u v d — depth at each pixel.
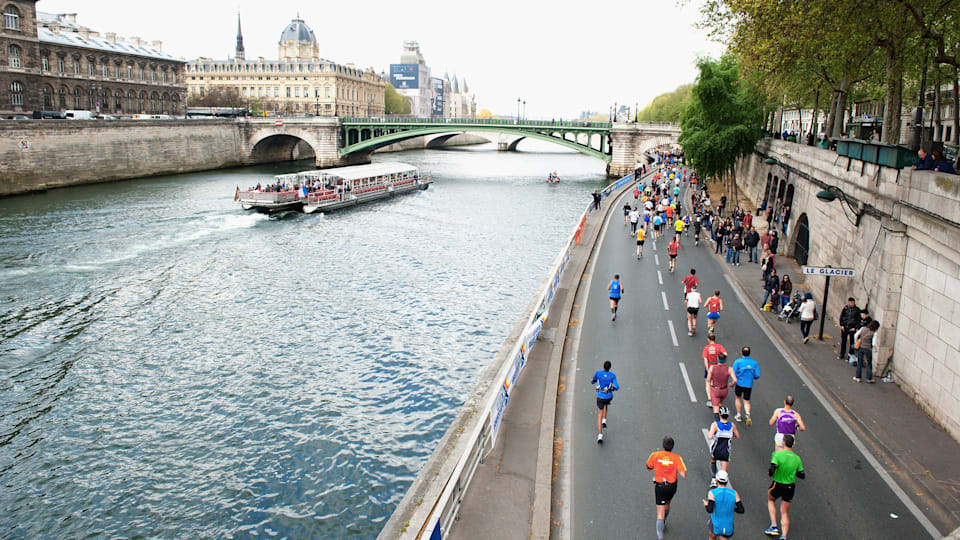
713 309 25.12
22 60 92.06
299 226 60.62
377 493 19.88
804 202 35.44
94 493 19.92
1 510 19.09
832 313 27.50
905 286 20.19
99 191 79.62
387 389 26.48
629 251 42.06
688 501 14.59
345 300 37.78
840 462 16.05
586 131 110.94
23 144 75.31
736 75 53.12
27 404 25.23
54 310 35.62
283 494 19.80
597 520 13.87
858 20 25.95
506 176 113.62
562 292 30.81
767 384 20.77
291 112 189.75
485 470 15.27
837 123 36.69
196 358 29.56
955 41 29.48
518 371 20.41
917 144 23.03
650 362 22.72
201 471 20.97
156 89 122.38
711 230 46.91
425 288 40.28
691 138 53.97
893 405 19.11
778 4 27.52
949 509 14.25
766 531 13.42
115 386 26.83
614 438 17.31
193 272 43.53
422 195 86.31
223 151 119.06
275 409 24.86
